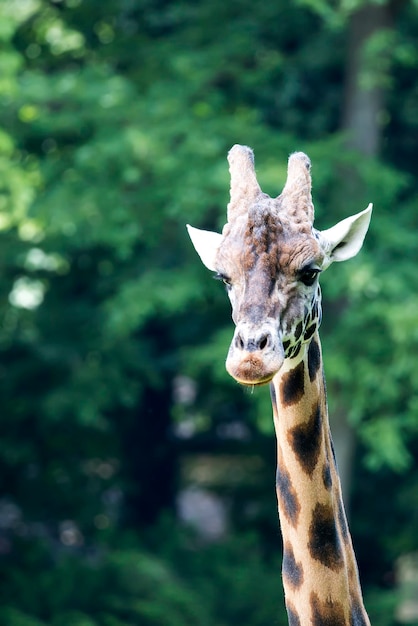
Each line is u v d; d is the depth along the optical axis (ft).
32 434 72.64
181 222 66.23
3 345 71.36
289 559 21.02
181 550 71.05
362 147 67.46
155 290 63.00
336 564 20.67
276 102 72.59
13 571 66.95
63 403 67.56
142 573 65.21
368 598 66.13
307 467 20.59
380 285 61.11
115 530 71.20
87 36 72.13
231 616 64.49
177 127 61.77
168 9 71.97
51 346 69.72
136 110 63.16
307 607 20.79
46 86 62.34
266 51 71.77
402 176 64.80
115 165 62.64
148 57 68.59
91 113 63.10
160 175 61.77
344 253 20.52
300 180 19.47
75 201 62.28
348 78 67.72
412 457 72.90
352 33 67.10
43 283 73.00
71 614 60.80
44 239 66.33
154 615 61.87
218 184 59.11
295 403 20.44
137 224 62.49
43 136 68.23
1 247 66.44
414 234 65.36
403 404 69.26
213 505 104.94
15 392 70.85
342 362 62.49
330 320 68.69
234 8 69.72
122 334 65.31
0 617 61.72
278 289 18.56
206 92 66.49
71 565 67.31
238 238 18.84
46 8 71.72
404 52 62.03
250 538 71.31
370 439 61.98
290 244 18.71
